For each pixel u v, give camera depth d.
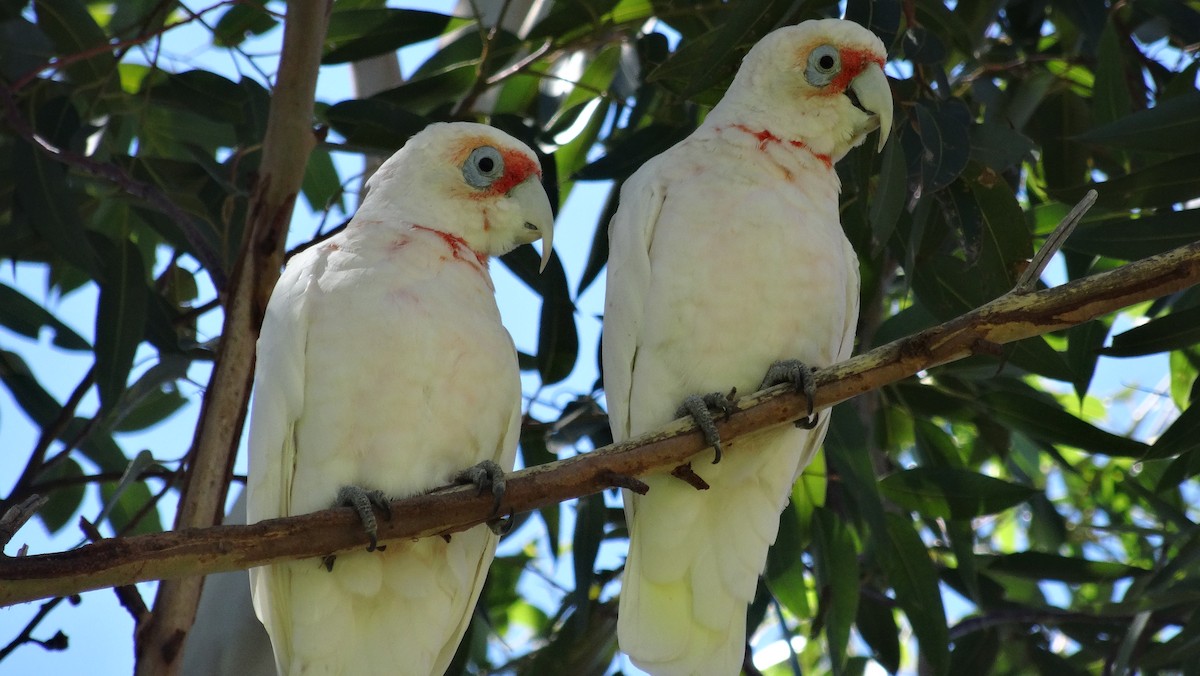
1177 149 8.73
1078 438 9.97
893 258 11.60
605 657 11.86
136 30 12.56
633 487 6.99
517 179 8.59
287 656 7.50
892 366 7.00
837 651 9.87
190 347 11.07
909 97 8.98
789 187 8.18
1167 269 6.47
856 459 9.63
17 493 9.66
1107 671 11.60
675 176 8.26
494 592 13.18
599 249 10.62
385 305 7.53
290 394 7.39
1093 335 10.02
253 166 11.24
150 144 12.85
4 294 10.87
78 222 10.05
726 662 7.77
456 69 11.19
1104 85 9.71
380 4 12.50
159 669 8.41
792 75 8.52
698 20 11.07
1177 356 12.14
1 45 10.77
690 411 7.39
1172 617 11.34
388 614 7.47
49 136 10.27
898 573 10.11
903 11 9.34
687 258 7.82
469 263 8.21
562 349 10.23
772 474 7.88
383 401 7.36
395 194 8.41
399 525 6.84
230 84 10.88
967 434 14.63
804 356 7.85
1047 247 6.62
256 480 7.42
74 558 5.98
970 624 11.66
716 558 7.84
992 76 11.36
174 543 6.20
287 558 6.57
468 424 7.56
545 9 13.11
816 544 10.30
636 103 10.98
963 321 6.73
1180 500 13.03
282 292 7.75
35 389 11.04
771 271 7.79
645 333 7.84
